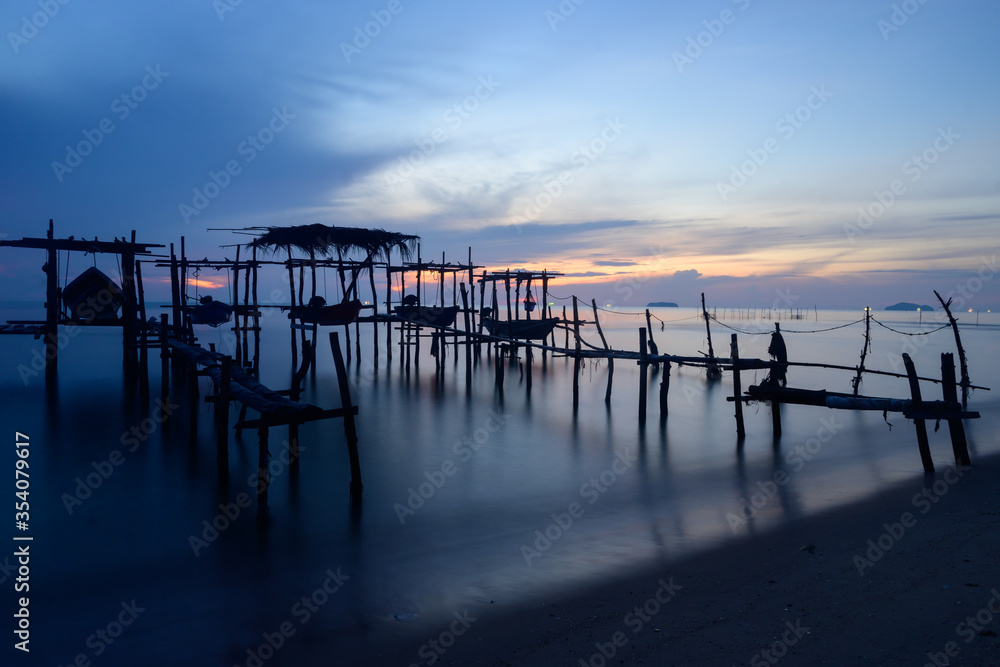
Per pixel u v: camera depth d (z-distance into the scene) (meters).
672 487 11.62
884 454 13.77
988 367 31.81
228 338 49.78
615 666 5.38
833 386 25.02
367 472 12.69
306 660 5.77
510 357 35.12
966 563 7.16
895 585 6.66
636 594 6.92
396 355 38.88
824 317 142.50
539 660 5.58
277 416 10.32
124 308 26.59
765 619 6.08
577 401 19.89
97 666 5.72
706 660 5.38
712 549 8.27
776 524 9.19
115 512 10.20
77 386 23.98
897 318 130.75
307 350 13.98
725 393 24.08
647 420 18.45
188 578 7.70
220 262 34.56
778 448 14.71
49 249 24.02
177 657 5.89
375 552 8.54
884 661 5.19
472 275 34.00
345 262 31.17
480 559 8.24
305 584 7.51
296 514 10.12
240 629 6.42
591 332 68.25
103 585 7.50
